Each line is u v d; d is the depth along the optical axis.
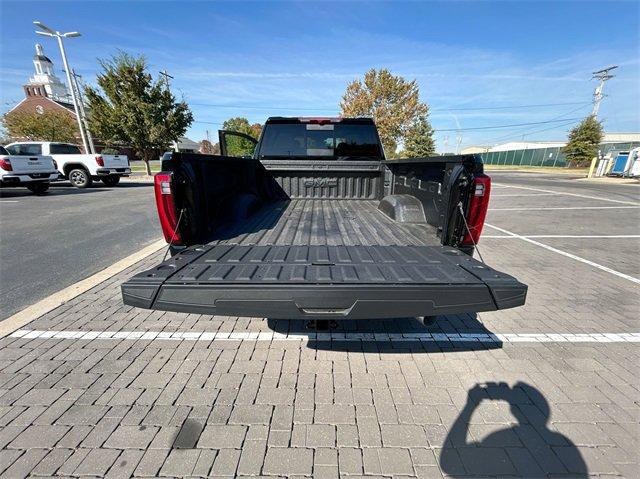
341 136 4.79
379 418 2.08
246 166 4.21
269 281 1.86
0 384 2.36
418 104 33.81
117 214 8.99
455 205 2.52
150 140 20.33
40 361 2.63
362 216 3.73
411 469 1.75
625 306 3.67
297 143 4.79
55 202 11.09
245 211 3.51
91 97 19.19
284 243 2.69
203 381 2.41
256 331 3.11
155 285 1.85
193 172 2.58
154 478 1.69
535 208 11.16
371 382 2.42
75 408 2.14
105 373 2.49
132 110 19.69
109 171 15.76
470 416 2.10
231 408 2.15
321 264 2.13
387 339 3.00
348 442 1.91
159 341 2.93
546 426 2.03
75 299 3.73
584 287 4.21
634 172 23.70
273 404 2.19
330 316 1.88
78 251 5.58
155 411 2.12
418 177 3.45
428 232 3.03
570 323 3.30
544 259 5.38
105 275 4.42
